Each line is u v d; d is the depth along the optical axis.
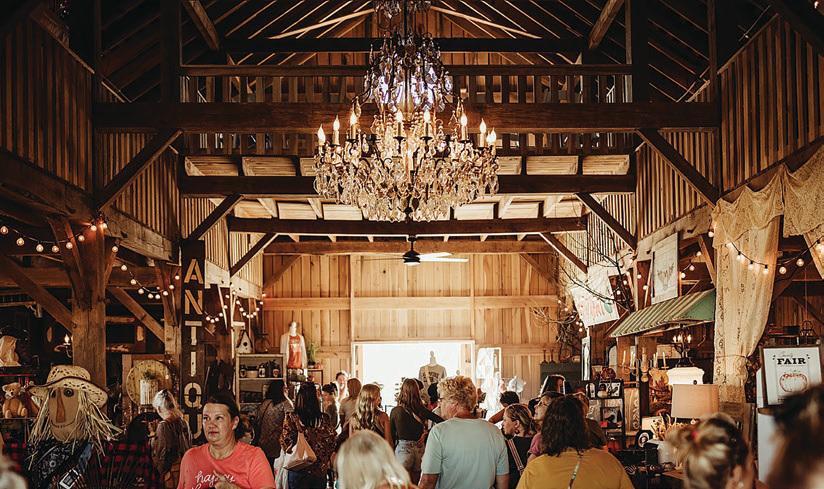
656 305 10.53
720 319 8.55
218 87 12.95
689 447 2.39
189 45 12.48
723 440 2.34
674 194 10.09
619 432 9.10
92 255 8.17
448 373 19.94
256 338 18.75
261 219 14.21
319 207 13.64
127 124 8.57
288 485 6.24
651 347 11.66
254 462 3.79
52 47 7.40
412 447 6.55
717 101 8.93
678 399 7.38
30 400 7.87
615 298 12.75
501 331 19.23
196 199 12.23
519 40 13.45
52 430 4.27
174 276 11.36
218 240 13.40
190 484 3.77
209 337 11.48
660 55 11.77
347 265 19.28
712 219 8.70
